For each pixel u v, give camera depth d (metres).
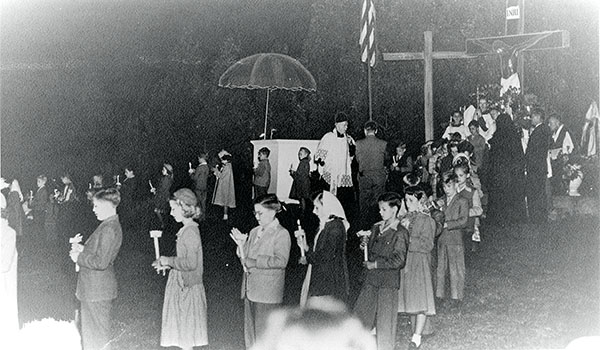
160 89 28.83
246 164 25.52
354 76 28.94
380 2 29.16
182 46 29.44
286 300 11.78
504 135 16.61
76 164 27.78
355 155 16.23
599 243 14.55
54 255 17.05
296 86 20.62
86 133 28.44
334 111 28.77
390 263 8.71
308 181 17.88
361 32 19.62
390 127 28.86
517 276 13.01
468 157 16.23
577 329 10.52
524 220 16.47
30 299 12.92
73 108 28.64
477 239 14.37
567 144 17.62
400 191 20.11
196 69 29.20
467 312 11.31
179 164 27.98
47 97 28.83
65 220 19.50
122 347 10.20
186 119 28.58
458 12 29.09
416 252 9.67
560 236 15.09
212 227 18.55
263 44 29.61
